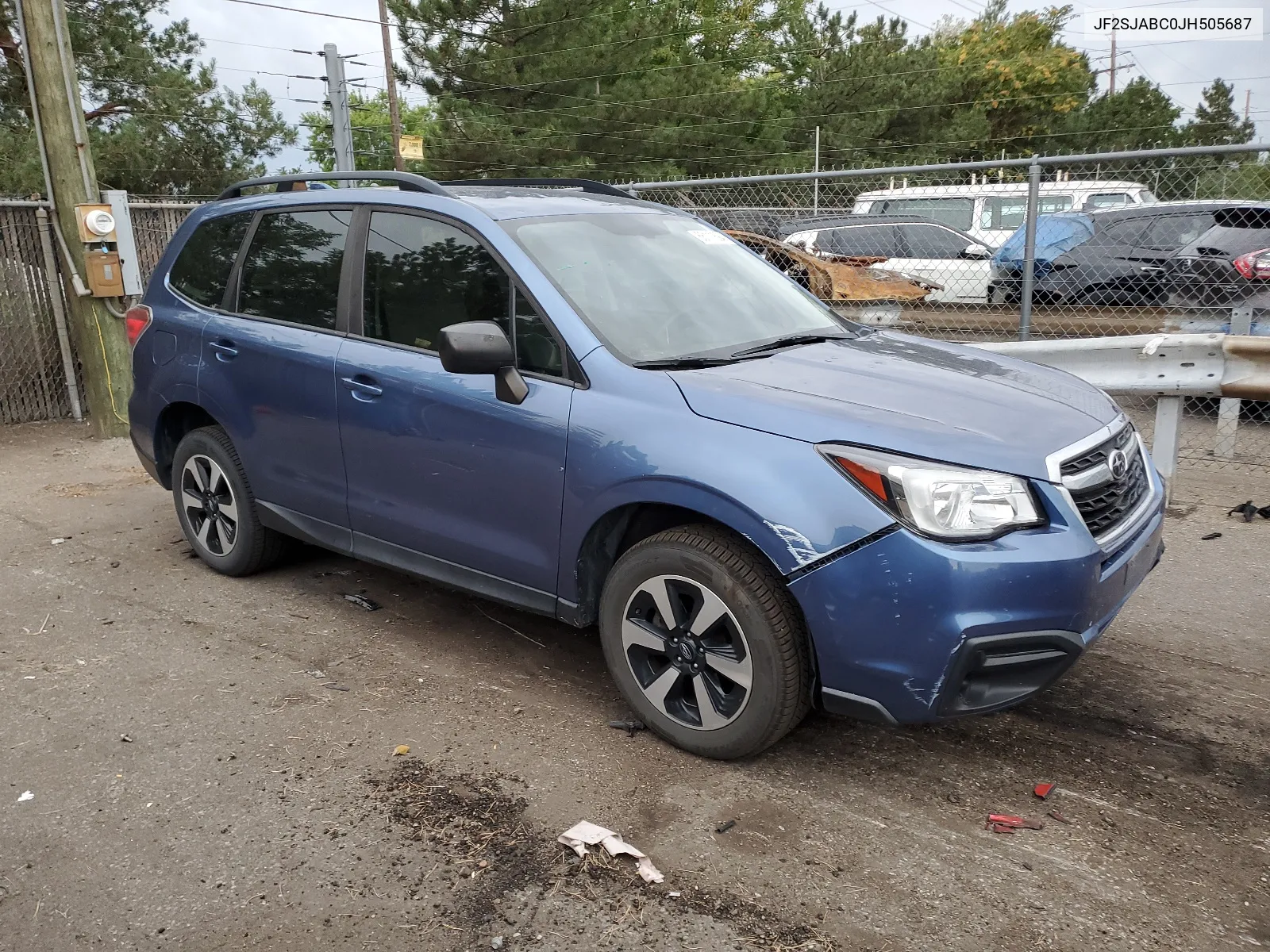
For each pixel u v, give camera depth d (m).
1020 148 50.94
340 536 4.34
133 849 2.87
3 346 9.00
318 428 4.25
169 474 5.32
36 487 7.02
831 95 44.47
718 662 3.16
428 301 3.91
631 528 3.49
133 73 26.89
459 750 3.38
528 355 3.57
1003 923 2.53
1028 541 2.82
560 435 3.38
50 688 3.89
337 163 24.44
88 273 8.12
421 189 4.15
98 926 2.56
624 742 3.42
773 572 3.03
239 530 4.86
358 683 3.89
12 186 22.88
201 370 4.78
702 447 3.07
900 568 2.79
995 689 2.89
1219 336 5.88
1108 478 3.11
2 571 5.25
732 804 3.04
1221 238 7.98
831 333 4.04
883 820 2.97
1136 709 3.64
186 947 2.48
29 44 7.94
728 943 2.46
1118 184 12.51
